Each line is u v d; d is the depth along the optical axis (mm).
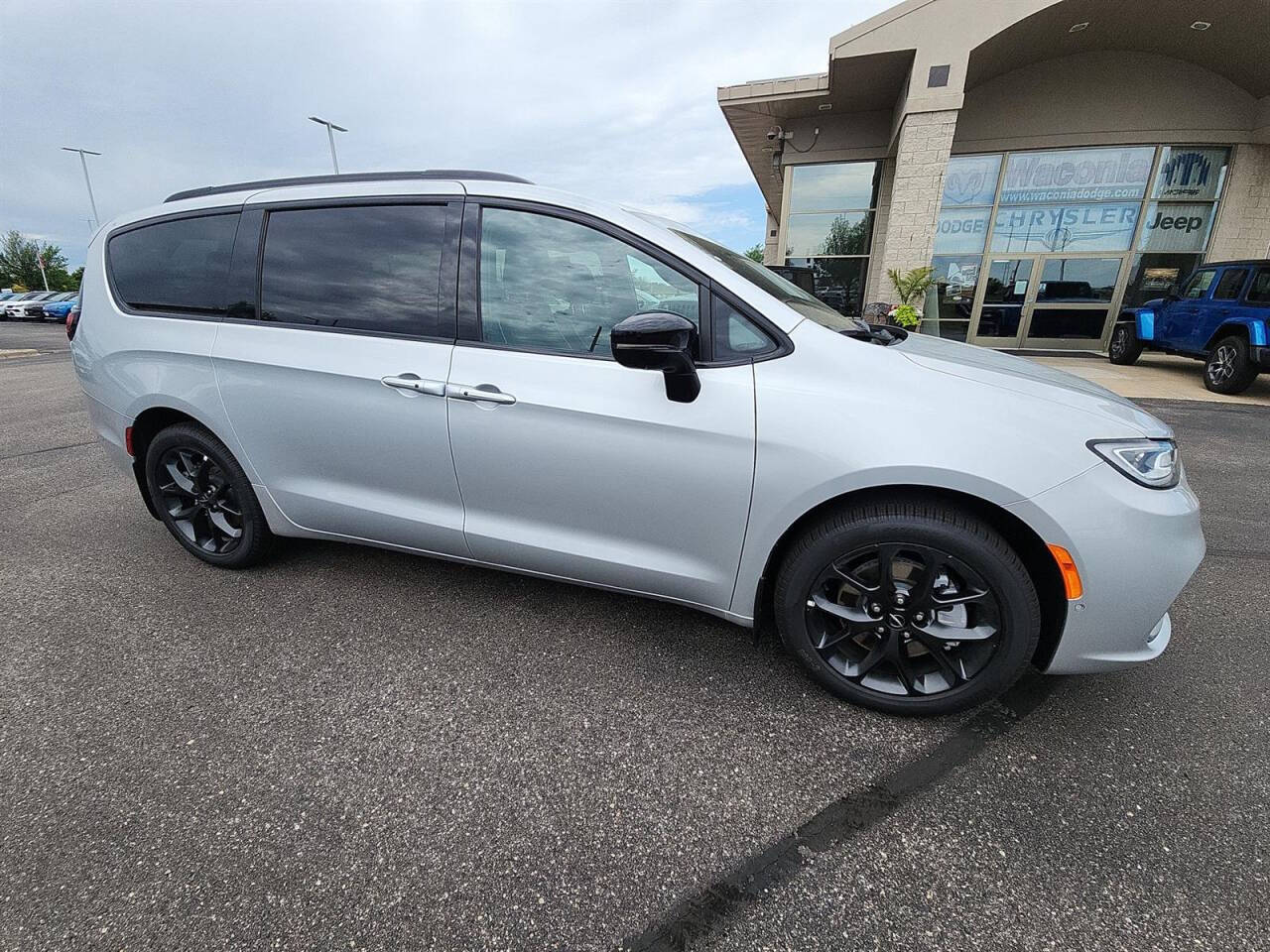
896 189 10344
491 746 1890
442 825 1616
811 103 12117
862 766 1822
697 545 2061
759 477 1900
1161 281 12320
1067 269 12641
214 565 2994
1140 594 1739
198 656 2314
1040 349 13031
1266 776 1770
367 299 2352
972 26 9562
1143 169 11969
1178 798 1696
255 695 2107
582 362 2066
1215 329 8328
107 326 2838
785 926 1363
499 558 2377
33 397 7953
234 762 1820
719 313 1973
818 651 2031
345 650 2357
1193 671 2258
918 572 1888
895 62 10328
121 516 3713
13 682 2166
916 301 10445
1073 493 1700
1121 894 1427
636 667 2262
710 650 2369
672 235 2064
